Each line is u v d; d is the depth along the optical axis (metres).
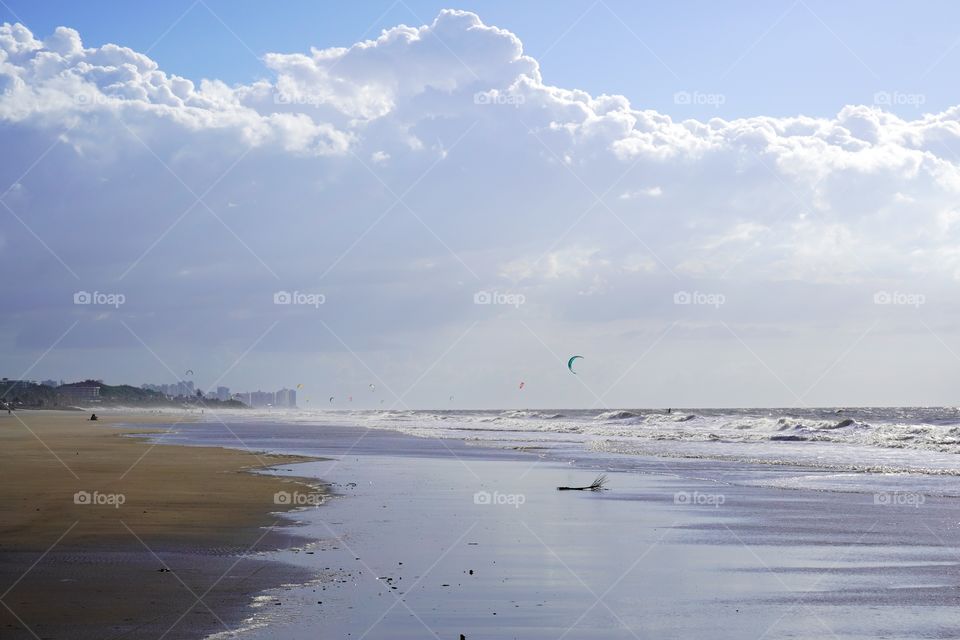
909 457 38.78
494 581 13.37
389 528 18.45
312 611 11.34
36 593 11.95
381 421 122.62
